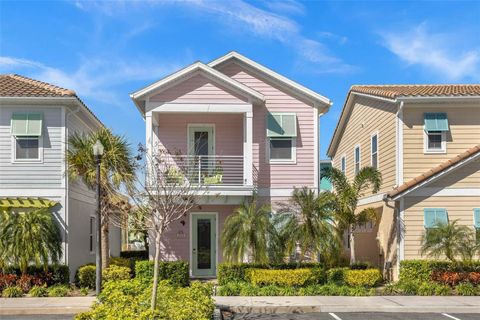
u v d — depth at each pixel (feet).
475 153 55.26
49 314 41.75
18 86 59.00
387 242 59.88
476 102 57.36
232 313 41.73
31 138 56.75
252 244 50.06
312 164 60.44
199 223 60.18
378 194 64.49
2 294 48.26
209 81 58.65
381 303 44.39
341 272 52.24
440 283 51.65
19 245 48.73
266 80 61.52
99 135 54.39
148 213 39.40
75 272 59.47
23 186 56.29
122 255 84.48
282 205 53.83
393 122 59.67
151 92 57.77
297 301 45.11
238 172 61.26
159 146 61.93
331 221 55.77
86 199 65.46
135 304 29.22
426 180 55.21
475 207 55.88
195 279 58.29
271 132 60.23
